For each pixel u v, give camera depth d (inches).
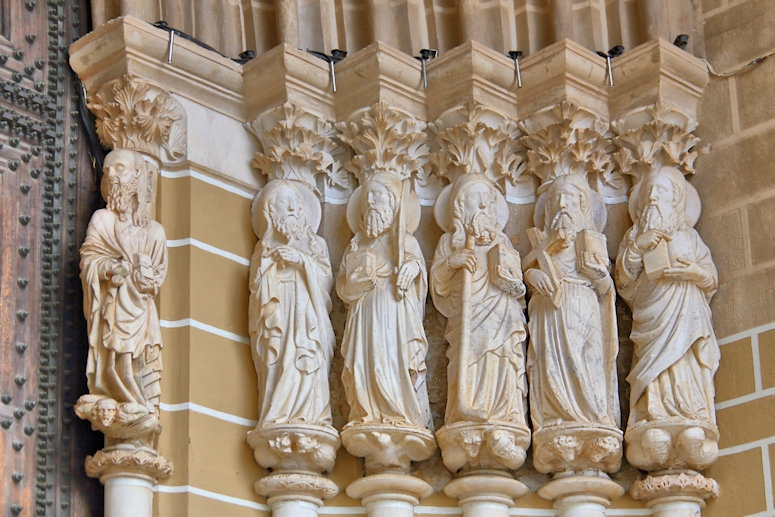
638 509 538.0
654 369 535.2
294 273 533.0
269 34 571.8
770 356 540.7
